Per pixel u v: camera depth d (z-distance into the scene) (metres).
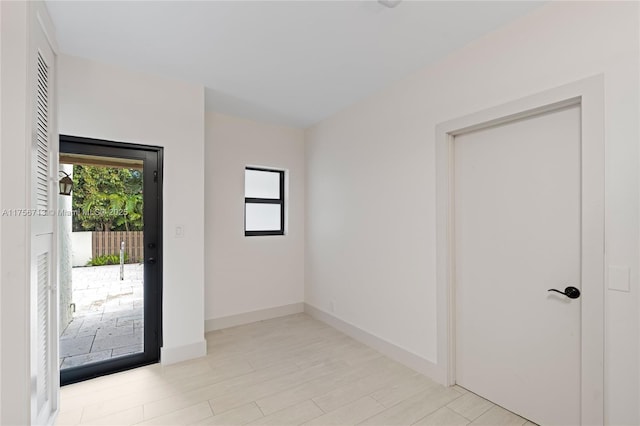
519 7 1.77
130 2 1.71
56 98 1.92
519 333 1.98
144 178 2.61
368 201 3.06
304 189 4.17
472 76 2.12
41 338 1.66
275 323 3.68
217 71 2.55
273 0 1.69
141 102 2.55
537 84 1.79
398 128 2.71
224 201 3.58
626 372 1.47
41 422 1.66
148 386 2.27
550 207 1.84
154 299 2.65
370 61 2.37
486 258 2.16
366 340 3.04
